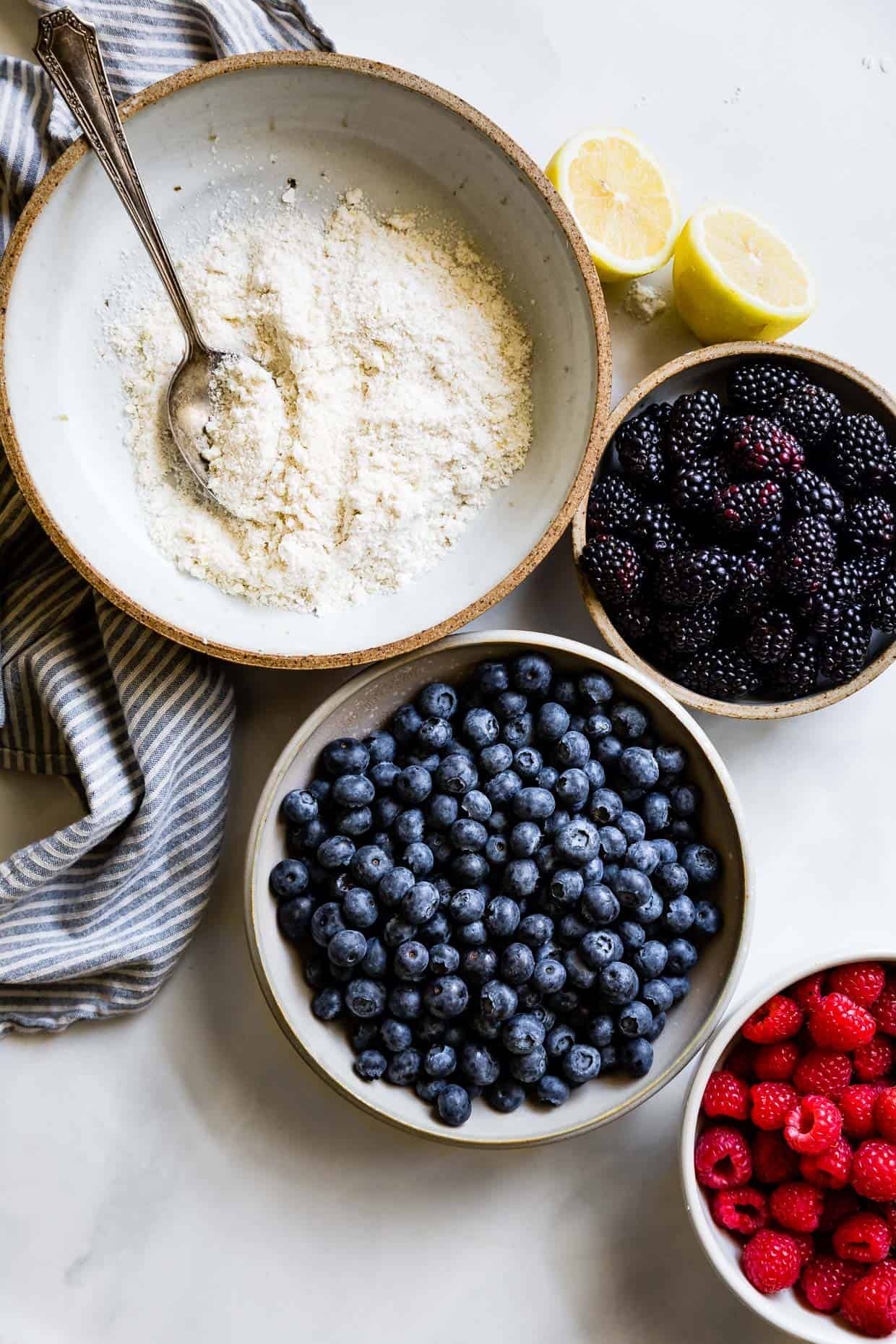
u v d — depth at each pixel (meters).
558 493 0.59
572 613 0.66
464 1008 0.59
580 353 0.59
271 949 0.60
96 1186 0.64
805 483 0.60
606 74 0.65
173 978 0.65
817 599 0.60
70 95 0.55
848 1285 0.60
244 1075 0.65
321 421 0.59
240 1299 0.64
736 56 0.66
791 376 0.62
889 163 0.66
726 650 0.61
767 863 0.66
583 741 0.60
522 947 0.59
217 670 0.63
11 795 0.65
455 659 0.61
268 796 0.58
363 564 0.60
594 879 0.59
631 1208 0.65
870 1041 0.62
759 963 0.66
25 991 0.63
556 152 0.64
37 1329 0.64
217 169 0.59
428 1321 0.65
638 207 0.63
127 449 0.60
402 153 0.59
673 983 0.60
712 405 0.60
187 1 0.60
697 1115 0.59
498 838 0.60
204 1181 0.65
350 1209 0.65
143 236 0.56
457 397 0.60
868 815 0.66
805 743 0.66
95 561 0.58
